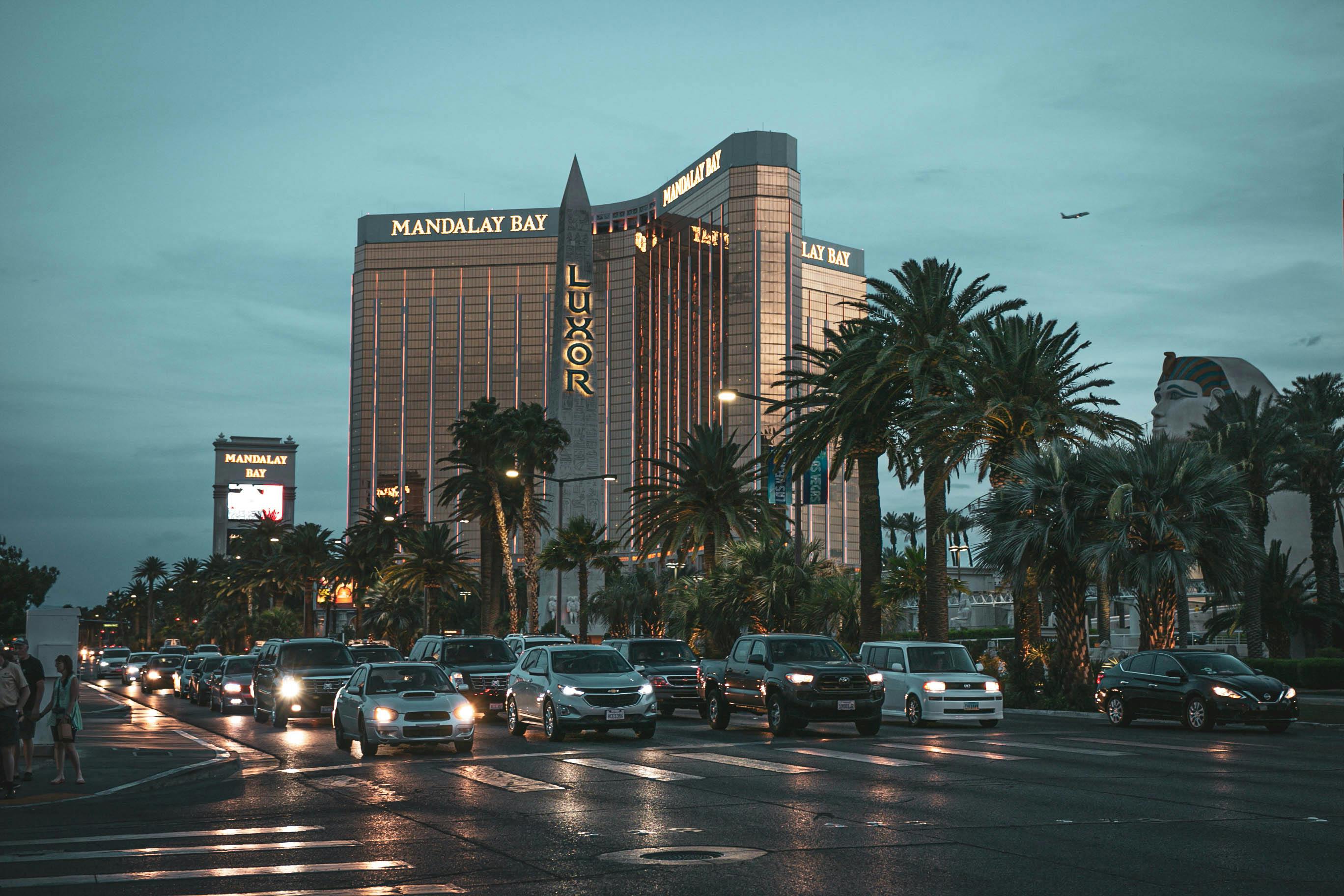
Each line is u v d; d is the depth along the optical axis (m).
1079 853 10.27
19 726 16.31
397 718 21.22
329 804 14.62
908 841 10.98
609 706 23.70
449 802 14.52
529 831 12.02
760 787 15.45
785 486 46.28
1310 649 51.53
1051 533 32.59
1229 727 26.86
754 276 196.75
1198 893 8.62
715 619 51.81
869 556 41.78
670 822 12.43
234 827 12.64
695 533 52.03
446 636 32.59
